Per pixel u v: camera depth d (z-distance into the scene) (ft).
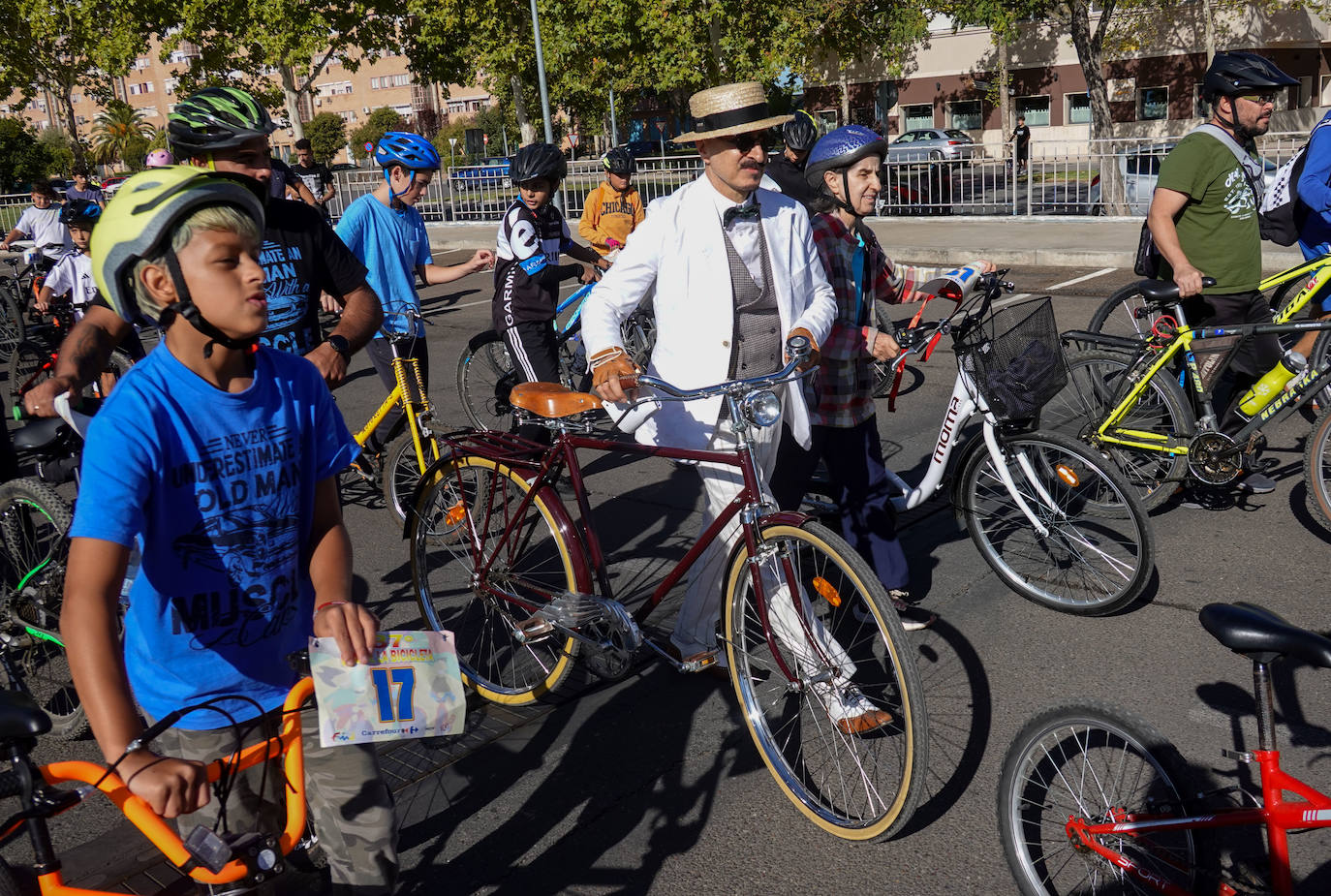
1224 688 11.68
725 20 75.77
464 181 73.72
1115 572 13.97
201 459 6.34
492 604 12.74
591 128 121.80
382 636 6.41
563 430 11.63
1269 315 17.42
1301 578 14.03
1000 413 13.01
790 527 9.80
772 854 9.61
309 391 6.97
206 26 92.48
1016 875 8.62
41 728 6.15
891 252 42.96
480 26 81.10
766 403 9.97
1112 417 16.16
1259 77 15.89
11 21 102.01
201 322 6.07
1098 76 68.08
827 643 10.65
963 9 86.33
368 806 6.96
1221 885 7.47
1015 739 8.55
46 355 25.36
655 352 11.59
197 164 10.46
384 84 232.73
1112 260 37.73
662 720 11.98
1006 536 15.58
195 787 5.56
